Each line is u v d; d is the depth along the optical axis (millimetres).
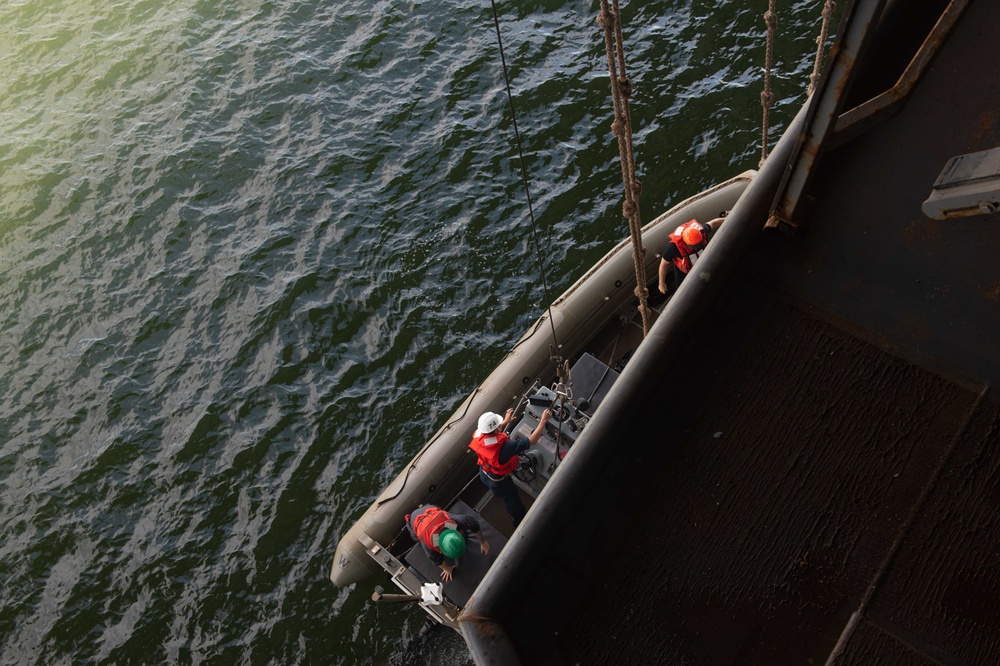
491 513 9000
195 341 12766
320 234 13398
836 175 2910
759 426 2791
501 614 2715
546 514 2773
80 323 13445
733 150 12633
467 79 14672
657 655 2625
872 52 3031
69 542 11164
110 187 14992
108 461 11812
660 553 2719
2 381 13023
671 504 2764
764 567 2652
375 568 9453
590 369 8203
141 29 17281
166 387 12375
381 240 13047
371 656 9547
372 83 15141
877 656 2484
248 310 12852
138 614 10391
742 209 2932
